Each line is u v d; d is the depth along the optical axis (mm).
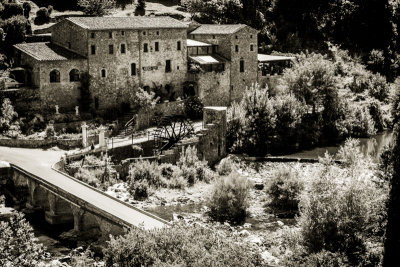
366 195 60188
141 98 106125
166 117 102312
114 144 90812
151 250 47781
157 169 85125
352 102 130625
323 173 62875
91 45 104812
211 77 120500
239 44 125562
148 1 169125
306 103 117312
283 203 76625
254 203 78938
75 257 55344
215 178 84250
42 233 68375
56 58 101125
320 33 171625
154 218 60156
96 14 146000
